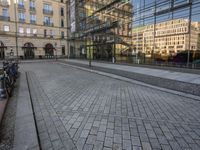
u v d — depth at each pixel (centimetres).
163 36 1595
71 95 641
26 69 1625
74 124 391
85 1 2988
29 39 4066
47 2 4306
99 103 544
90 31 2920
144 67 1520
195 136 338
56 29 4512
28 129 355
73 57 3891
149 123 396
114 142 316
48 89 741
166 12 1558
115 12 2228
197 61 1316
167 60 1560
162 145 307
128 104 534
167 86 775
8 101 561
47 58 4219
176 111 473
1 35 3634
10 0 3719
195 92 666
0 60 3300
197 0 1308
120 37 2167
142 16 1816
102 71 1359
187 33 1392
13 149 287
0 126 373
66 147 300
